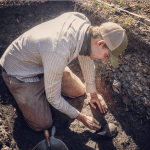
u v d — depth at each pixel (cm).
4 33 279
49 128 185
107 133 175
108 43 121
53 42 118
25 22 291
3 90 215
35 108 166
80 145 175
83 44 125
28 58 151
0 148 155
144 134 177
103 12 244
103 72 232
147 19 207
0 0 291
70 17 131
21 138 177
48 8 301
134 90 198
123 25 211
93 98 191
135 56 200
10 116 192
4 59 166
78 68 246
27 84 167
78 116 162
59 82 131
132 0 263
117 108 201
